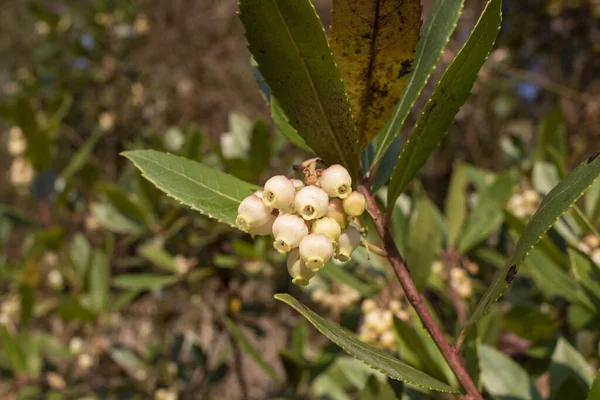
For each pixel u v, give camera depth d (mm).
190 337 597
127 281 506
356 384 387
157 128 1030
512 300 422
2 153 1236
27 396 544
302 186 228
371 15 218
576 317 337
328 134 226
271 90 223
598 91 860
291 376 427
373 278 406
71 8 972
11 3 1299
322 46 210
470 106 906
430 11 242
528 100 911
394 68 227
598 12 807
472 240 396
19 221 639
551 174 441
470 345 279
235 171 463
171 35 1219
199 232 546
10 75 1112
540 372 365
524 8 849
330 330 199
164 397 572
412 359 286
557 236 363
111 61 976
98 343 583
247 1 209
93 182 691
